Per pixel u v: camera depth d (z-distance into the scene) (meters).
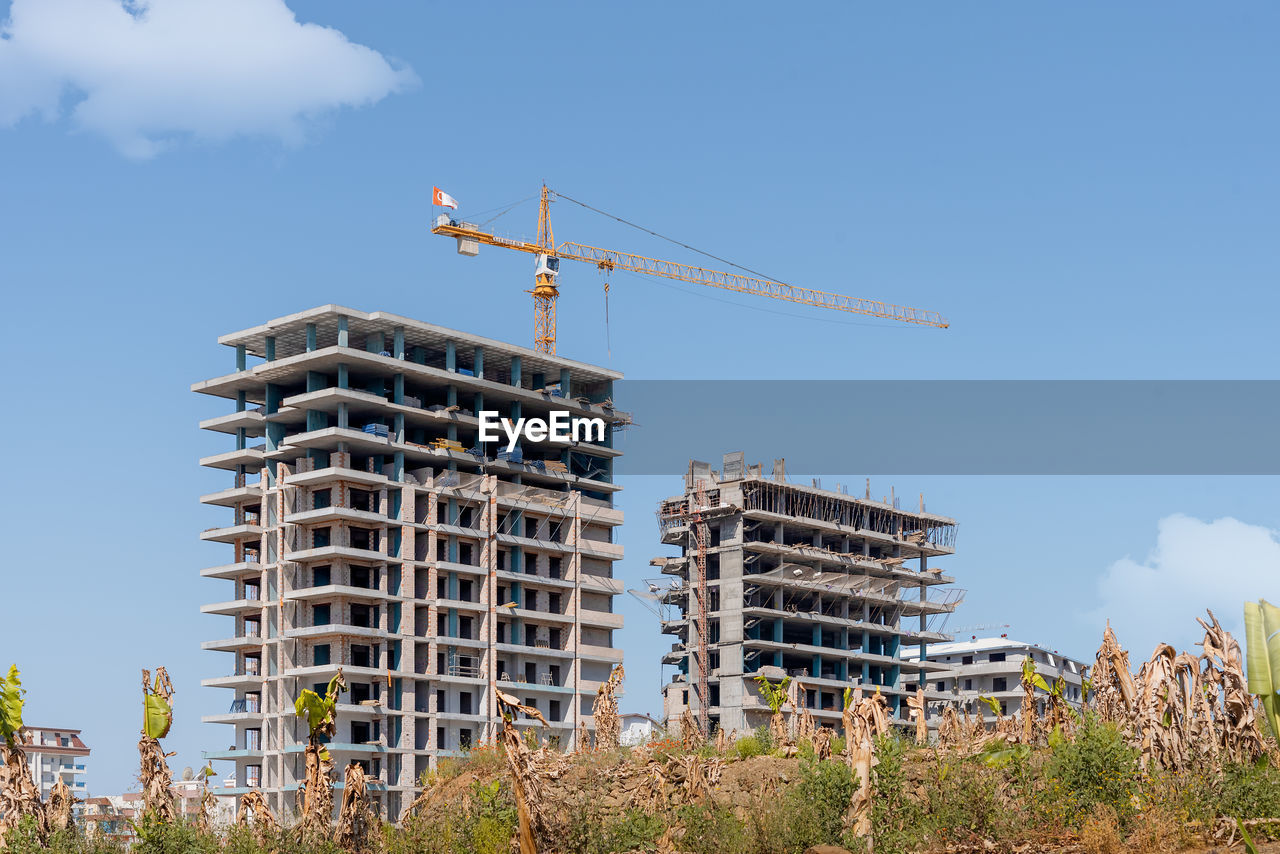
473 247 169.38
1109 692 43.19
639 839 41.22
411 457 119.44
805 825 37.66
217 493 120.56
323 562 113.69
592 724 124.06
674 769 47.69
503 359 128.62
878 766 38.03
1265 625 29.42
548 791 40.50
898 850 35.44
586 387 137.00
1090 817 33.34
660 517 149.25
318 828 48.66
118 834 50.25
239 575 118.50
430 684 113.88
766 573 141.12
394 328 119.50
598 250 179.62
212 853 47.34
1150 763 36.09
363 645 113.38
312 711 49.56
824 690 143.38
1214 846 31.14
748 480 143.75
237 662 118.06
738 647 138.50
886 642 152.62
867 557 152.25
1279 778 32.94
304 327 119.06
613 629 129.38
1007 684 174.38
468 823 47.31
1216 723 36.00
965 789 36.34
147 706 51.53
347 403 115.56
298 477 114.75
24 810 49.12
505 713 40.28
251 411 120.94
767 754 55.81
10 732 49.88
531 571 125.88
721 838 39.44
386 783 109.06
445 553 118.50
